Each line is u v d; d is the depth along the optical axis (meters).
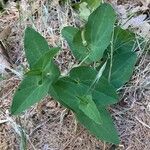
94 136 0.24
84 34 0.24
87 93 0.22
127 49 0.26
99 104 0.22
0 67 0.27
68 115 0.25
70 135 0.24
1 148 0.24
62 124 0.25
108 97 0.22
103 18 0.24
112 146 0.24
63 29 0.26
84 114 0.23
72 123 0.25
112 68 0.25
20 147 0.24
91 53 0.24
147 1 0.30
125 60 0.25
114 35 0.25
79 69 0.23
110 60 0.25
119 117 0.25
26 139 0.24
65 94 0.22
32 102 0.21
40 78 0.22
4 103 0.26
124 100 0.25
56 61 0.27
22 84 0.22
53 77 0.22
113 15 0.23
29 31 0.23
